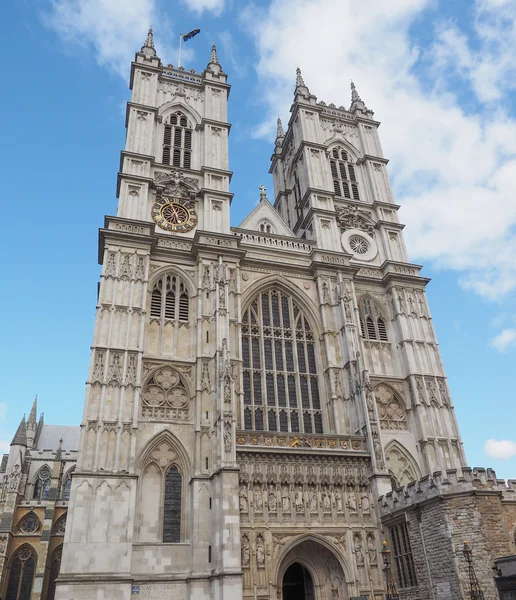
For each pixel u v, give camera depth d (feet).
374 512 129.18
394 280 183.11
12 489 242.78
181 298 159.74
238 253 166.61
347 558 122.42
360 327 169.17
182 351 149.89
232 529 113.91
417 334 174.40
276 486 125.90
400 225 200.34
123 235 157.28
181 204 177.06
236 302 159.53
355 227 196.95
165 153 189.57
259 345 161.48
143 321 146.61
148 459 131.64
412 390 161.99
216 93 210.38
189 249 167.12
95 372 134.92
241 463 125.59
